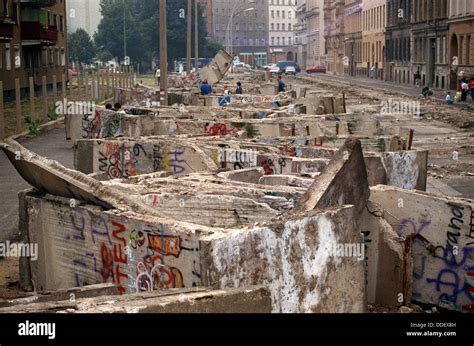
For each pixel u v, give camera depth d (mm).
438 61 120125
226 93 60219
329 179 14508
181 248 12633
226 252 11891
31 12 93188
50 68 110562
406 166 24406
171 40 169375
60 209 15578
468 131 55500
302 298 12977
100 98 84312
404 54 143250
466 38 105625
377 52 165750
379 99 84812
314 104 46812
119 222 14023
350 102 78562
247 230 12203
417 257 16766
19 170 16266
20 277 16750
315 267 13125
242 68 181750
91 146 27750
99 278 14742
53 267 16016
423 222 16688
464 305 16328
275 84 78250
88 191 14758
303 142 29266
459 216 16250
